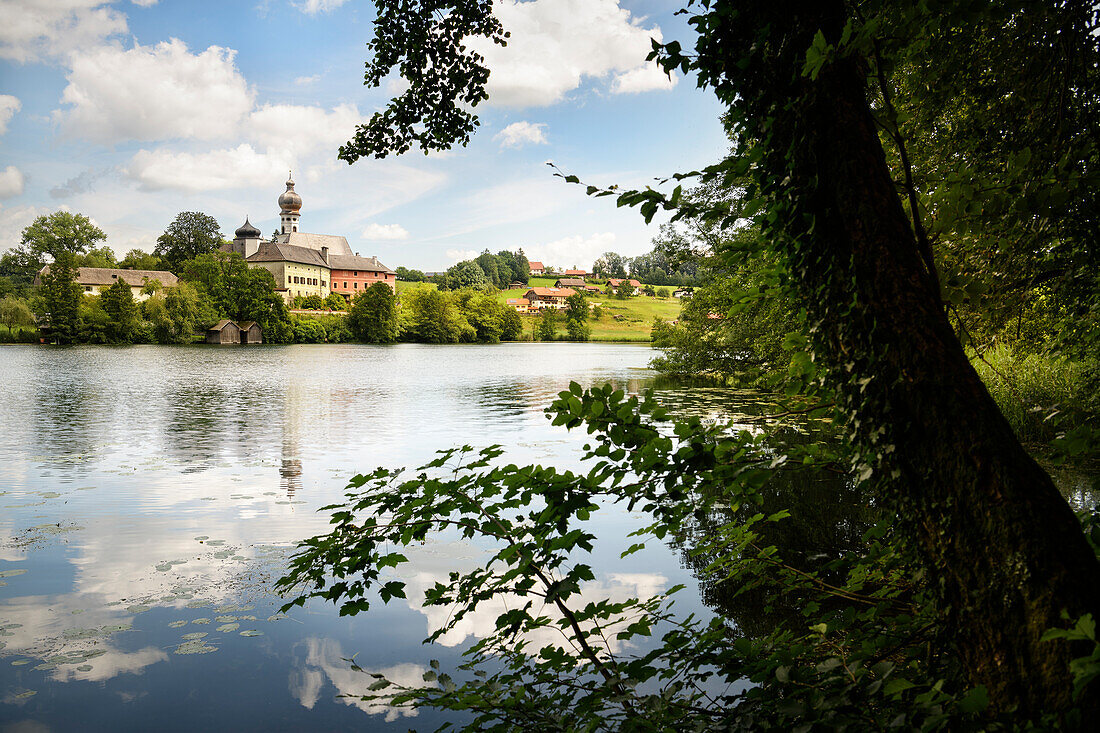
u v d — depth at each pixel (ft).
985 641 4.61
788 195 5.99
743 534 7.84
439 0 19.69
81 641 17.66
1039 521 4.44
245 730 13.62
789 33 5.80
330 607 19.65
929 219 7.45
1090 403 9.32
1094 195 8.52
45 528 27.63
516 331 340.18
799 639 6.92
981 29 9.69
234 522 28.53
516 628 7.12
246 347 239.71
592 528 26.16
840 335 5.74
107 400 77.82
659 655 7.11
